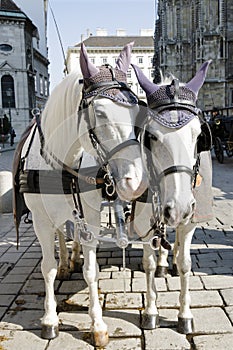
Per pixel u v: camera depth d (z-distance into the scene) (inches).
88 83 118.0
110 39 3132.4
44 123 145.4
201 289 194.5
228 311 172.4
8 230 322.3
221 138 719.1
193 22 1910.7
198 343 149.4
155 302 165.3
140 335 156.1
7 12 2097.7
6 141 1683.1
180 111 116.6
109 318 169.5
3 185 377.1
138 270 222.8
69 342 152.5
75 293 195.0
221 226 312.2
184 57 1959.9
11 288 203.3
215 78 1700.3
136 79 130.5
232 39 1690.5
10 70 2124.8
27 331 161.5
